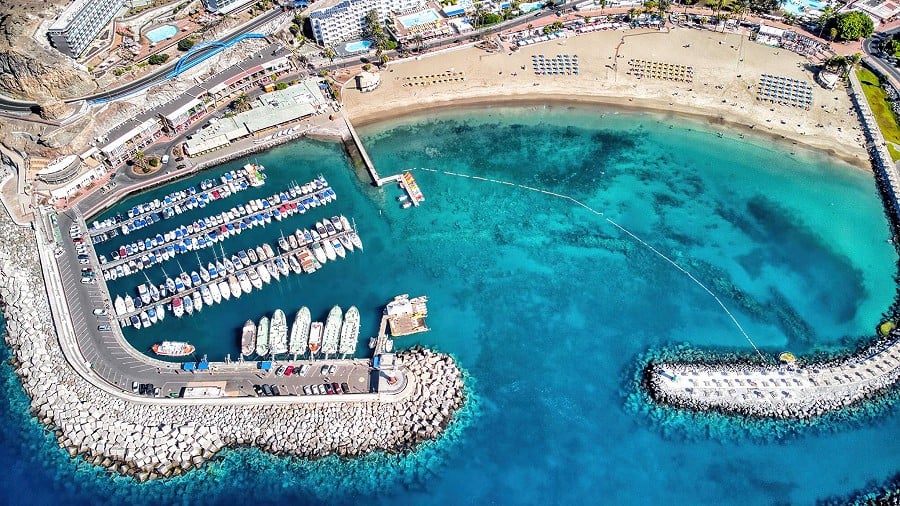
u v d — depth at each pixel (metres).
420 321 168.00
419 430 145.25
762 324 166.88
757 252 186.25
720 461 141.88
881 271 179.50
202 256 184.50
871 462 140.12
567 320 169.75
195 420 144.00
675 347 162.25
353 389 150.12
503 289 177.75
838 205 199.38
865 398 149.50
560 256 186.62
